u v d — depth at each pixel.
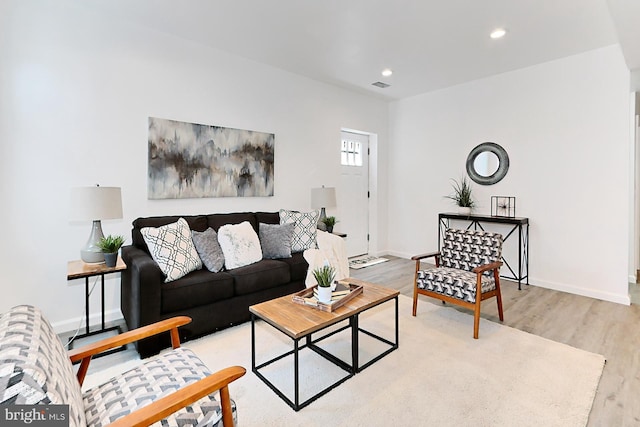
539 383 2.01
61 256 2.74
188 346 2.48
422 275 3.01
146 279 2.28
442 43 3.38
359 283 2.63
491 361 2.27
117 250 2.44
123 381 1.35
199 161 3.46
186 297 2.48
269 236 3.46
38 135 2.60
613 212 3.50
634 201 4.21
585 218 3.68
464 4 2.66
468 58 3.77
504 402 1.84
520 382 2.02
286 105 4.25
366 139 5.62
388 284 4.08
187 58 3.35
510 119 4.23
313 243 3.71
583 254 3.70
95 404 1.24
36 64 2.57
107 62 2.89
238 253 3.02
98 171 2.88
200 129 3.45
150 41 3.12
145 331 1.55
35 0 2.55
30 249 2.61
